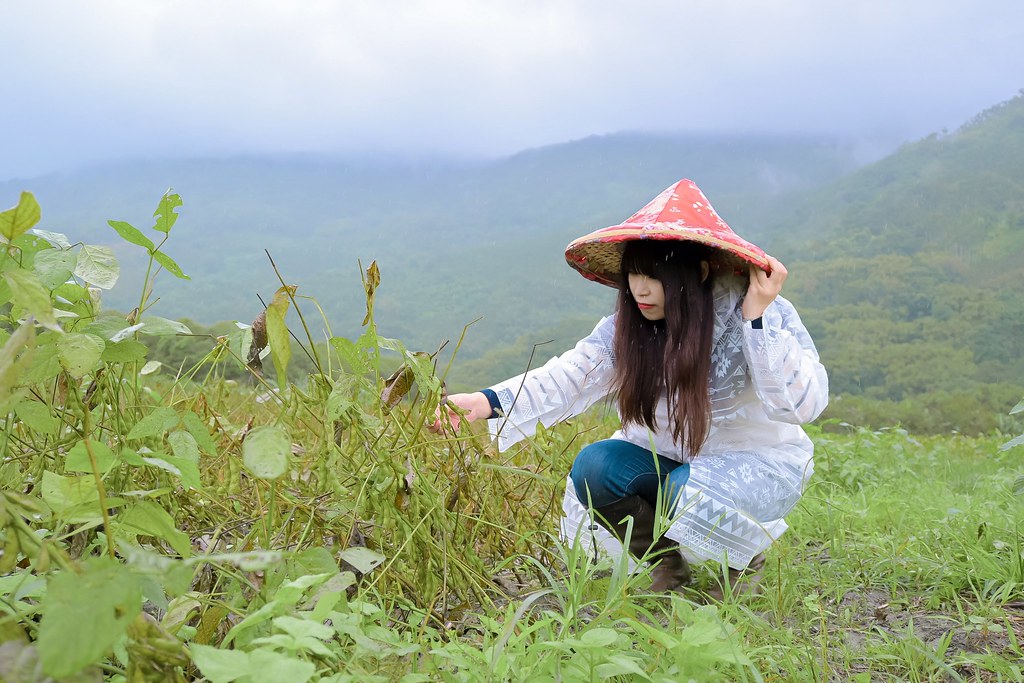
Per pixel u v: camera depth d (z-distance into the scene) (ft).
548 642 4.69
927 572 8.79
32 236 4.93
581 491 8.52
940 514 11.32
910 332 632.38
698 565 8.94
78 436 5.69
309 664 3.26
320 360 6.06
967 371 537.24
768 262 7.86
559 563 7.98
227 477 6.64
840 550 10.00
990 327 609.42
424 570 6.31
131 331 4.93
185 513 6.16
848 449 20.10
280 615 4.06
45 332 4.70
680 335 8.11
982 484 15.75
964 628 7.19
